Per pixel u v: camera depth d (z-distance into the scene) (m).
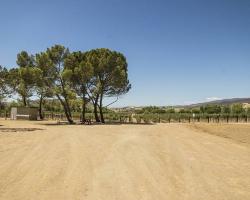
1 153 14.38
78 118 62.00
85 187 8.53
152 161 12.30
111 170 10.62
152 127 33.78
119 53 48.16
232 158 13.38
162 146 16.83
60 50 45.38
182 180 9.38
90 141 19.31
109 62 45.94
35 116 55.44
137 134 24.34
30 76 43.03
